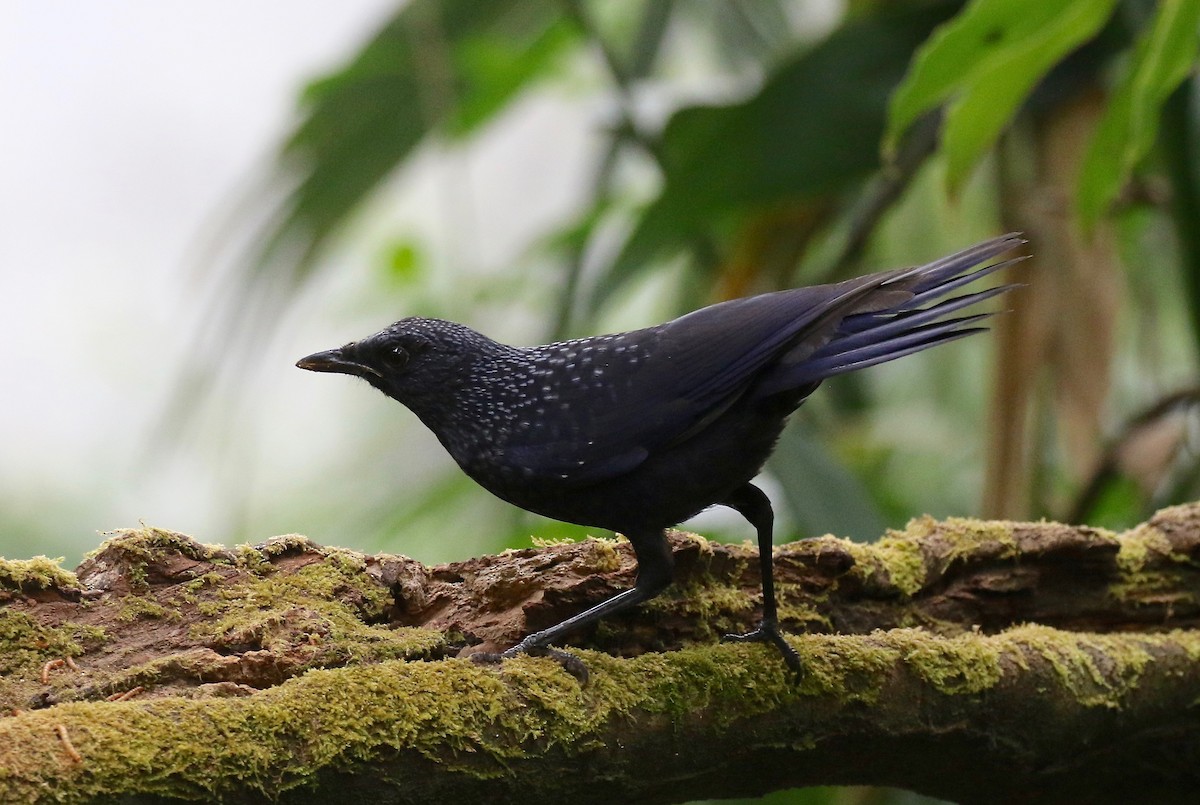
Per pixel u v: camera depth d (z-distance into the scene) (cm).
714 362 688
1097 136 934
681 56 1661
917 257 1630
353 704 538
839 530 1020
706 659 631
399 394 750
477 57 1301
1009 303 1156
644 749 603
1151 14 1101
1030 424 1171
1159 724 755
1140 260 1319
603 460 690
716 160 1134
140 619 625
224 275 1345
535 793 577
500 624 683
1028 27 867
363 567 682
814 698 643
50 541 1872
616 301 1393
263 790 512
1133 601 788
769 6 1538
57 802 473
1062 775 759
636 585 683
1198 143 1075
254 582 656
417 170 1537
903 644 673
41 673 591
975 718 681
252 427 1396
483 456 724
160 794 491
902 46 1112
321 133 1294
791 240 1277
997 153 1230
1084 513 1154
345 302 1591
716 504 723
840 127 1130
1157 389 1258
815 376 681
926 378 1714
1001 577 769
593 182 1408
